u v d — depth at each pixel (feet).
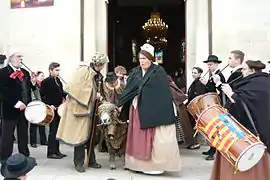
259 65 13.01
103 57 18.89
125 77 24.58
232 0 25.43
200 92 21.77
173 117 17.65
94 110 18.66
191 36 26.71
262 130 12.40
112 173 18.10
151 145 17.62
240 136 12.04
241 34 25.39
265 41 25.20
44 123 19.02
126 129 18.70
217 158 13.57
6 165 9.46
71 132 18.21
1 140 19.39
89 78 18.39
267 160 12.43
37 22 26.81
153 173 17.65
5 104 19.21
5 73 19.16
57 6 26.66
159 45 53.57
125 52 57.52
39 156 22.00
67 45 26.61
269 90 12.49
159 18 51.29
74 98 18.13
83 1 26.48
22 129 20.65
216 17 25.66
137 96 17.87
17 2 26.89
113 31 46.78
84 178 17.24
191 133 23.84
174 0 49.90
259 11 25.26
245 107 12.53
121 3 50.62
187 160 21.21
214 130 12.52
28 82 20.95
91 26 26.68
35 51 26.81
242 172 12.40
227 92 13.47
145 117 17.47
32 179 17.06
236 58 18.70
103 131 19.34
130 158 18.11
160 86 17.57
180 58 57.06
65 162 20.49
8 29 26.99
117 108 18.19
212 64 21.79
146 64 17.80
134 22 58.23
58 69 21.67
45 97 21.27
